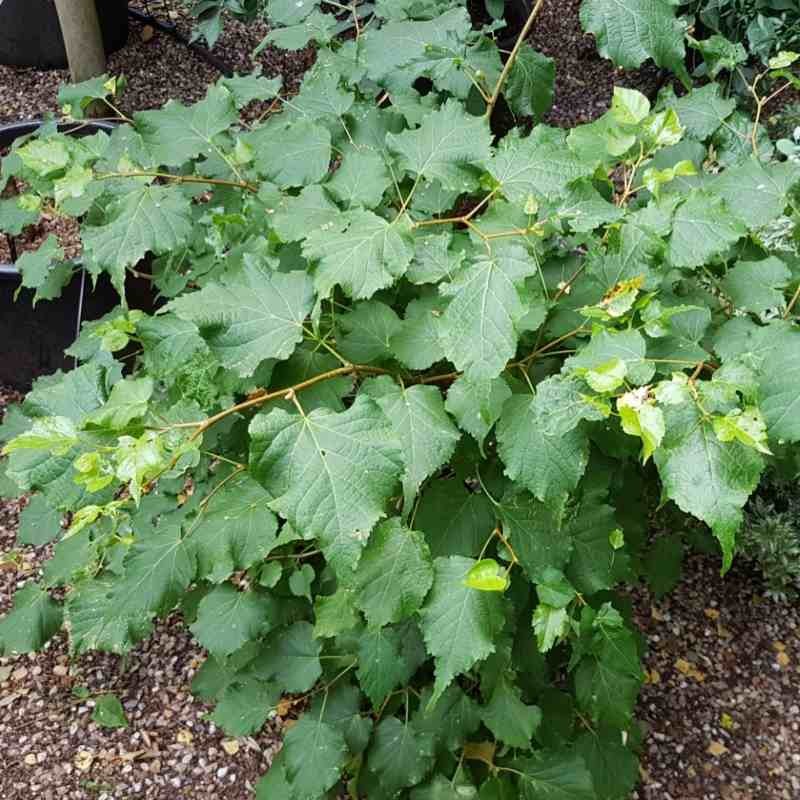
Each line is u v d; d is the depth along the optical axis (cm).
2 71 189
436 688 58
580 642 69
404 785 76
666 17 65
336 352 60
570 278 68
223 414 54
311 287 57
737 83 166
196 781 95
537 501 65
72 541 82
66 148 69
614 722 72
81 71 145
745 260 70
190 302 56
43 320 121
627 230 59
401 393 57
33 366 127
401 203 69
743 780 99
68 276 94
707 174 72
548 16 220
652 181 62
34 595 89
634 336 52
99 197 78
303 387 57
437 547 66
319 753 76
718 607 114
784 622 113
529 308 55
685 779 99
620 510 78
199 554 65
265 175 70
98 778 94
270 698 84
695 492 47
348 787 83
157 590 66
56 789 93
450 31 77
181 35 197
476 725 75
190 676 103
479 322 51
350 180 65
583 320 63
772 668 109
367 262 53
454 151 63
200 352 60
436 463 56
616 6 64
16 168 82
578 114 194
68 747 97
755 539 110
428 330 59
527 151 63
